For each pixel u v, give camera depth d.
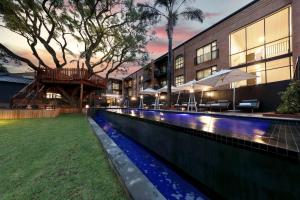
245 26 12.67
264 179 1.38
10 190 1.97
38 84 13.27
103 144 3.54
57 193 1.89
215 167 1.93
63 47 16.94
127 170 2.19
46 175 2.34
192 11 14.21
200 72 17.28
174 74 21.44
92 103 20.72
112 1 15.75
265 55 11.88
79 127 6.64
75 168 2.58
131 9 16.33
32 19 14.15
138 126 4.52
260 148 1.42
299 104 5.25
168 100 13.85
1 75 23.81
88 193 1.88
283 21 10.99
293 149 1.20
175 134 2.78
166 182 2.47
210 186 2.00
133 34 17.69
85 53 16.86
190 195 2.16
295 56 9.32
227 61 14.03
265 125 2.46
